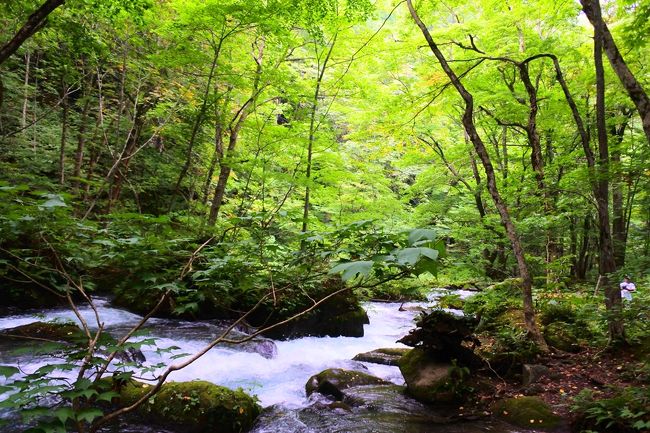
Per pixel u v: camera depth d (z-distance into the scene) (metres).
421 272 1.75
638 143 9.73
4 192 2.41
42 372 1.70
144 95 12.60
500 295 7.51
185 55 8.70
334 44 11.26
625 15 8.86
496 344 6.14
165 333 7.20
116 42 11.30
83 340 2.02
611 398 4.24
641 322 6.28
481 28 10.52
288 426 4.54
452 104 12.70
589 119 10.86
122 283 2.78
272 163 12.34
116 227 3.29
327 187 11.97
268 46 10.84
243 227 3.08
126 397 4.40
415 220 15.17
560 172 11.00
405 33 10.84
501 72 11.75
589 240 14.80
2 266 2.92
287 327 8.57
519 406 4.63
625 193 12.52
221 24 8.45
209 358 6.37
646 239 11.01
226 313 8.53
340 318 9.26
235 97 11.84
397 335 9.86
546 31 11.96
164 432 4.14
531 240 11.30
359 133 11.48
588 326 6.88
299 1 8.16
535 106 8.54
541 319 7.03
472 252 12.34
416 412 4.91
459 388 5.21
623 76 4.84
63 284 2.46
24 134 12.73
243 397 4.70
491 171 6.37
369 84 11.63
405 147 14.71
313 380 5.96
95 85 13.66
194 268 3.10
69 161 13.76
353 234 2.19
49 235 2.62
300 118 11.69
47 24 7.18
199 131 12.03
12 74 12.48
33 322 6.55
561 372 5.35
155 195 14.53
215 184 15.02
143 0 6.94
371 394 5.45
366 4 8.83
